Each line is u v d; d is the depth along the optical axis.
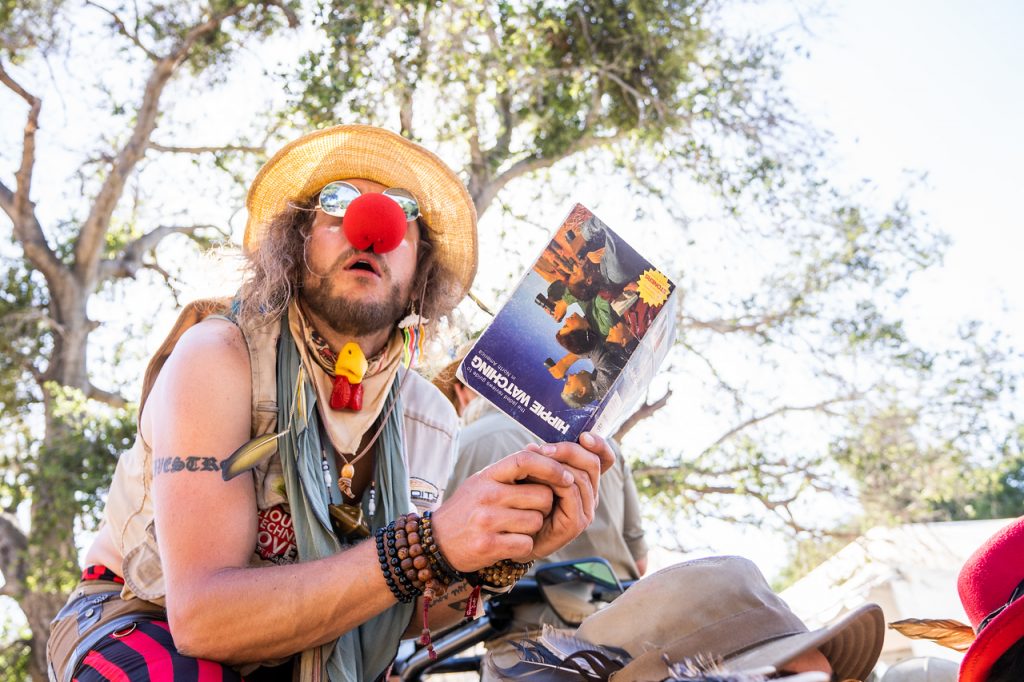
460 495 1.82
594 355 1.88
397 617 2.10
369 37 9.15
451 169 2.33
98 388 11.98
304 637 1.77
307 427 2.03
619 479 3.68
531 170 10.95
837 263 11.05
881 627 1.68
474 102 9.65
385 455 2.18
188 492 1.83
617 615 1.72
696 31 10.58
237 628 1.73
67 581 8.97
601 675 1.63
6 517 10.07
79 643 1.96
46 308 11.84
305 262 2.12
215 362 1.96
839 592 6.16
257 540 1.96
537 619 2.86
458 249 2.42
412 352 2.30
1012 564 1.77
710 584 1.68
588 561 2.82
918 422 10.91
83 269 11.97
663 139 10.59
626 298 1.91
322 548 1.94
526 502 1.79
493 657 1.93
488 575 2.01
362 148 2.29
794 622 1.66
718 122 10.89
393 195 2.19
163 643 1.87
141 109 11.53
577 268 1.92
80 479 8.93
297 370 2.05
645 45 10.34
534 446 1.84
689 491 10.47
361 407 2.15
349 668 1.95
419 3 9.19
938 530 6.10
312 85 9.08
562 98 10.61
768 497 10.46
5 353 11.20
